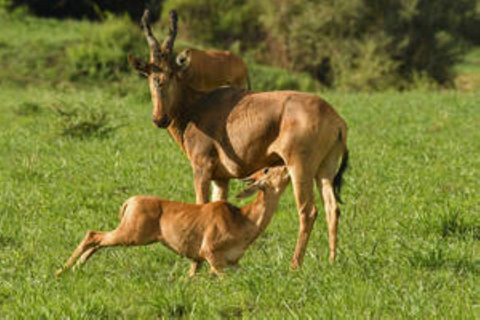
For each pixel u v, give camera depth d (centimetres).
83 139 5453
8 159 4828
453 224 3005
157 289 2311
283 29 16125
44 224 3234
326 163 2797
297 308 2119
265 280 2317
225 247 2569
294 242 2980
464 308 2003
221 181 3022
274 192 2609
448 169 4378
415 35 15525
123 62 11219
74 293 2264
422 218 3044
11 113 7431
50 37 12388
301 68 16138
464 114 7000
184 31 16612
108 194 3875
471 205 3434
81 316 2058
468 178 4103
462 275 2425
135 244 2595
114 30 11881
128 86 9500
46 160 4706
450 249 2572
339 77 15325
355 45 15450
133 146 5141
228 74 4222
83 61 11138
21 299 2239
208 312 2138
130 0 16762
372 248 2789
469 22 17312
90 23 14550
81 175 4259
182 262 2772
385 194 3781
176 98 2948
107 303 2211
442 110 7275
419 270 2444
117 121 6438
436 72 15700
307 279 2314
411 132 5900
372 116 6944
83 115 5691
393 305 2081
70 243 2972
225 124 2844
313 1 15988
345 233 3083
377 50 15325
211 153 2906
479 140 5466
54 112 6228
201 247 2562
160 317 2169
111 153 4881
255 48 16562
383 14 15675
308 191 2700
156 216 2578
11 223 3234
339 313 1977
